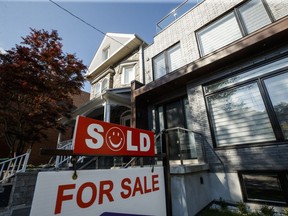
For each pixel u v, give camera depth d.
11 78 5.48
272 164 3.43
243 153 3.86
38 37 6.72
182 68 5.26
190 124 5.52
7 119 6.27
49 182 1.12
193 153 4.64
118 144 1.65
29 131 6.55
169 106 6.32
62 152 1.24
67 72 6.81
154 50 7.56
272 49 4.05
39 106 6.30
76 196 1.23
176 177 3.36
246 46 4.06
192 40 6.08
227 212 3.46
